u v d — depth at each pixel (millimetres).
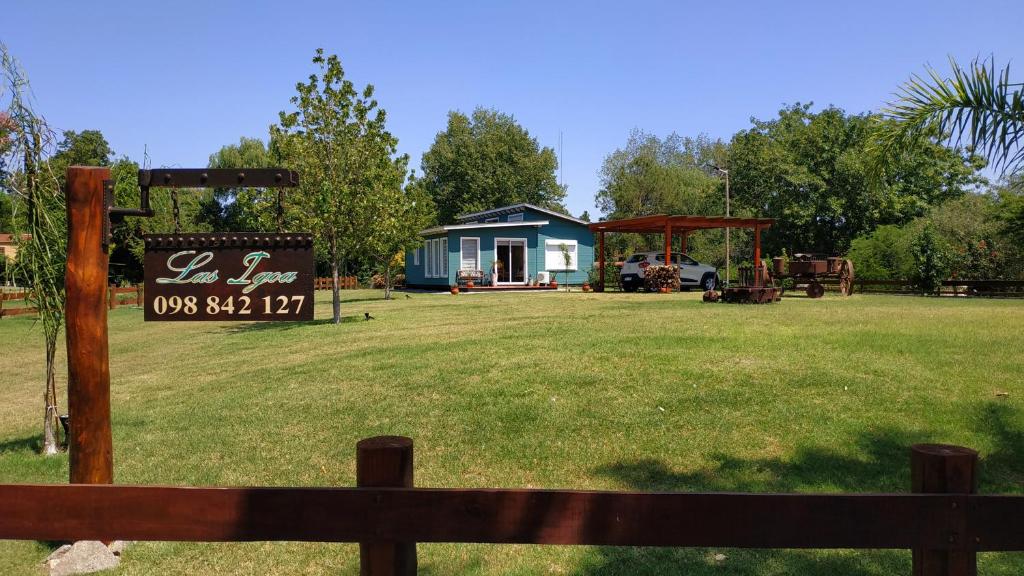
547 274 32781
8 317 20031
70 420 3908
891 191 32938
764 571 3725
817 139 34031
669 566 3812
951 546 1988
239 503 2172
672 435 5785
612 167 53531
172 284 3967
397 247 24109
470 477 5184
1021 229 7172
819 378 7047
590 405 6594
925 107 5539
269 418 6926
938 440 5500
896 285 25109
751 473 5023
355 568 3947
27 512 2262
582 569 3830
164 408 7770
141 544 4289
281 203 4012
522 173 59656
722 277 33156
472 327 12758
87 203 3895
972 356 7895
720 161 64562
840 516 2006
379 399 7277
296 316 3977
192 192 42125
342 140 16031
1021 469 5016
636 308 16000
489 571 3859
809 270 21891
